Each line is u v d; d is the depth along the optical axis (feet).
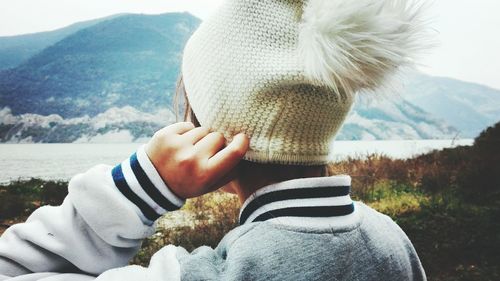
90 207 1.99
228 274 1.78
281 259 1.87
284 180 2.23
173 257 1.88
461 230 18.43
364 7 1.96
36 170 48.26
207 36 2.29
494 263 15.35
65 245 2.02
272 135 2.11
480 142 28.35
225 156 1.94
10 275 2.06
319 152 2.20
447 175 26.30
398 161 31.17
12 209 20.77
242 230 2.00
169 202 1.99
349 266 2.08
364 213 2.49
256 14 2.16
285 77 2.01
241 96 2.12
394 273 2.40
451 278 14.51
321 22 1.94
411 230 18.80
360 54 1.96
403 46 2.02
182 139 2.00
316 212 2.03
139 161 2.00
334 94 2.09
